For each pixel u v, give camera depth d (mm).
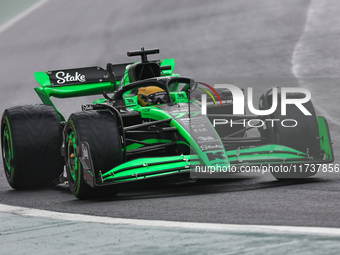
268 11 113938
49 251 15258
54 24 123312
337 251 13539
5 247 16047
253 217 18031
